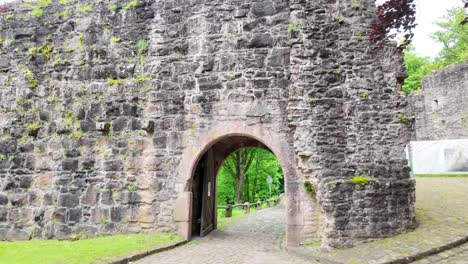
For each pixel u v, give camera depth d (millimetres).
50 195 9469
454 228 7531
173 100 9289
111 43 9891
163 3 9766
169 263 6676
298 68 8375
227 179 27422
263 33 9047
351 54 8367
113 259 6566
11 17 10586
